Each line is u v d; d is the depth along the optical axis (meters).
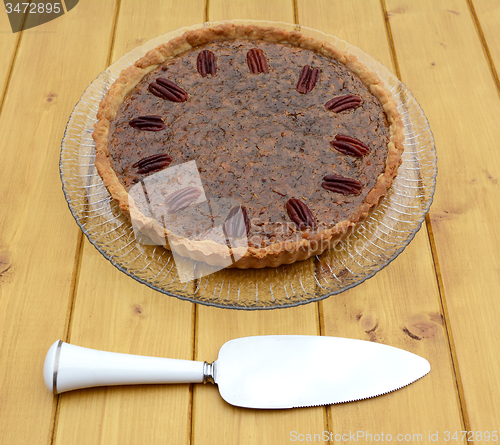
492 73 0.75
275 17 0.78
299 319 0.61
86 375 0.56
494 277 0.63
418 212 0.63
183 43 0.71
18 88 0.72
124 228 0.63
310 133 0.66
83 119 0.68
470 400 0.58
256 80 0.70
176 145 0.66
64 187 0.64
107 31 0.77
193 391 0.58
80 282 0.62
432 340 0.60
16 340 0.60
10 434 0.56
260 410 0.57
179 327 0.60
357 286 0.62
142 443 0.56
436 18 0.78
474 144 0.70
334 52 0.71
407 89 0.71
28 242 0.64
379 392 0.57
